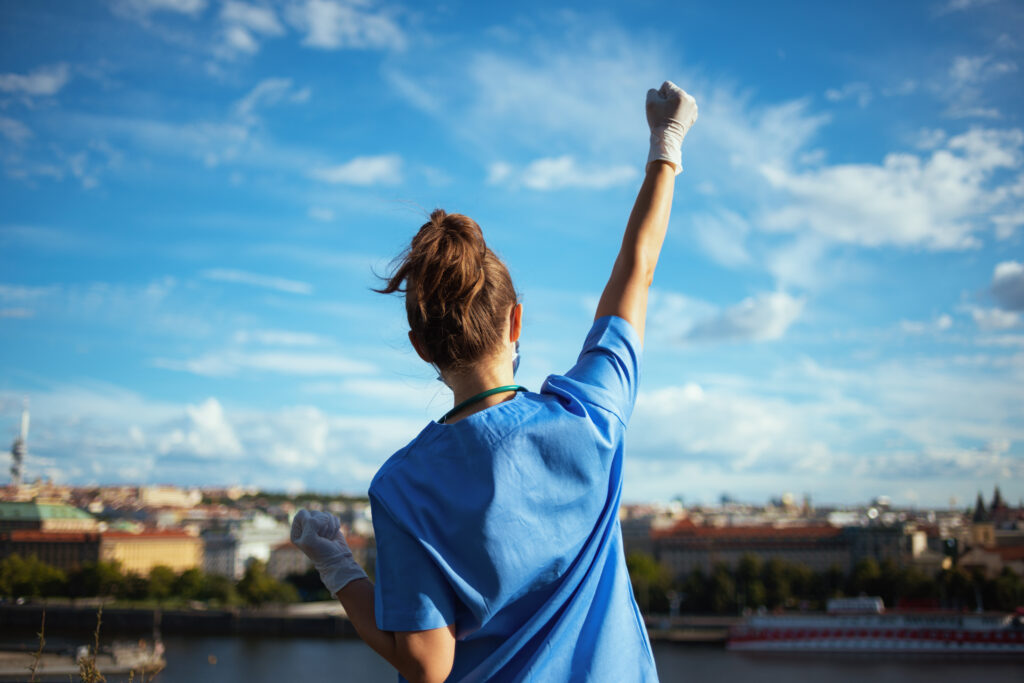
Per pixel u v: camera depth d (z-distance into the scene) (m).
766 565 165.62
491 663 2.16
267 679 82.00
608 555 2.35
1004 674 86.44
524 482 2.18
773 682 82.38
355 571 2.30
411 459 2.27
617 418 2.37
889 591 153.50
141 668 4.57
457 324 2.38
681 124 2.80
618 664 2.22
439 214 2.57
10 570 162.50
